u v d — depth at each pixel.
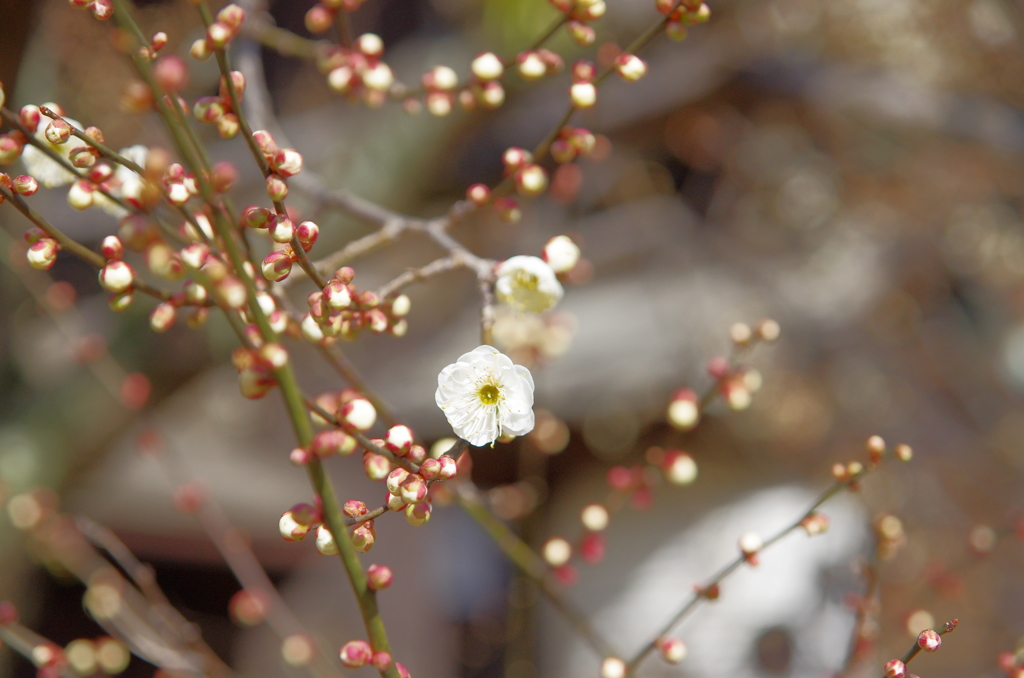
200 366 0.99
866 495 1.21
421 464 0.53
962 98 1.13
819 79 1.22
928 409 1.39
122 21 0.50
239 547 0.74
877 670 0.90
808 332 1.44
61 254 1.15
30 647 0.67
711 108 1.42
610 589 1.25
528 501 0.76
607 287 1.64
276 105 1.33
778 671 1.05
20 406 1.02
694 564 1.23
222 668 0.71
